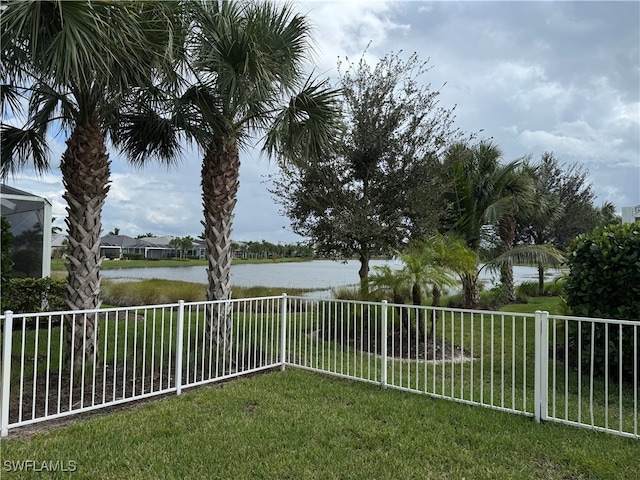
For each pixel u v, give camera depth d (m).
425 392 4.55
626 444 3.33
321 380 5.12
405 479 2.80
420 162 8.20
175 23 4.55
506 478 2.82
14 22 3.31
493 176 11.56
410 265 7.20
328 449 3.23
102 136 4.91
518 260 10.16
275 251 42.47
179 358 4.54
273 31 5.17
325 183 8.20
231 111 5.50
